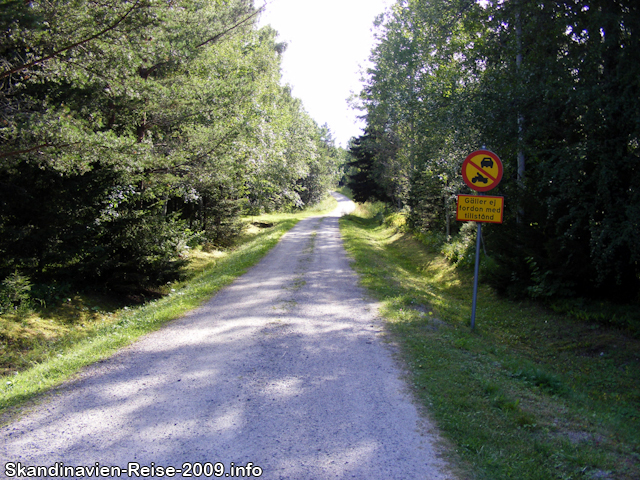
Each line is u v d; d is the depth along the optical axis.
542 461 3.55
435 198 22.73
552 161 10.16
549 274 10.73
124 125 14.09
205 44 16.27
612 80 9.18
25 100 9.98
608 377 7.41
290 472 3.31
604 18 9.36
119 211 13.97
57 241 12.22
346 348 6.37
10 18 7.38
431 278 16.14
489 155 7.93
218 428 4.00
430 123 16.66
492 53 13.21
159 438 3.82
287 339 6.82
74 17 9.27
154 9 10.20
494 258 12.56
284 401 4.58
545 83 10.43
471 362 6.03
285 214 50.19
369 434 3.89
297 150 35.38
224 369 5.54
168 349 6.38
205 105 14.95
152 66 14.58
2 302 10.62
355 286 11.25
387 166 35.25
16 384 5.29
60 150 9.31
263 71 26.20
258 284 11.66
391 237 28.36
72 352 6.70
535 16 11.21
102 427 4.02
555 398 5.26
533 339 9.18
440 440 3.79
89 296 13.47
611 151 9.16
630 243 8.35
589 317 9.51
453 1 14.88
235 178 22.08
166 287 15.88
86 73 10.25
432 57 19.52
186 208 24.30
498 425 4.13
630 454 3.85
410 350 6.27
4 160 9.09
